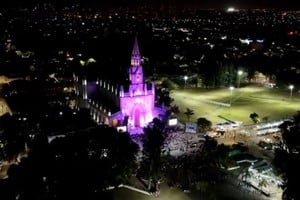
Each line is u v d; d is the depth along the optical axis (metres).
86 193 118.81
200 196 125.25
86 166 125.06
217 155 142.12
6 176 138.50
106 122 178.50
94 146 137.38
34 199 116.44
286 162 125.69
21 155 151.12
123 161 132.12
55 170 124.44
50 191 119.12
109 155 134.25
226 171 140.50
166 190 128.75
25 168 124.12
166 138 169.25
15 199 116.56
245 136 175.25
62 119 178.25
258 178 135.00
